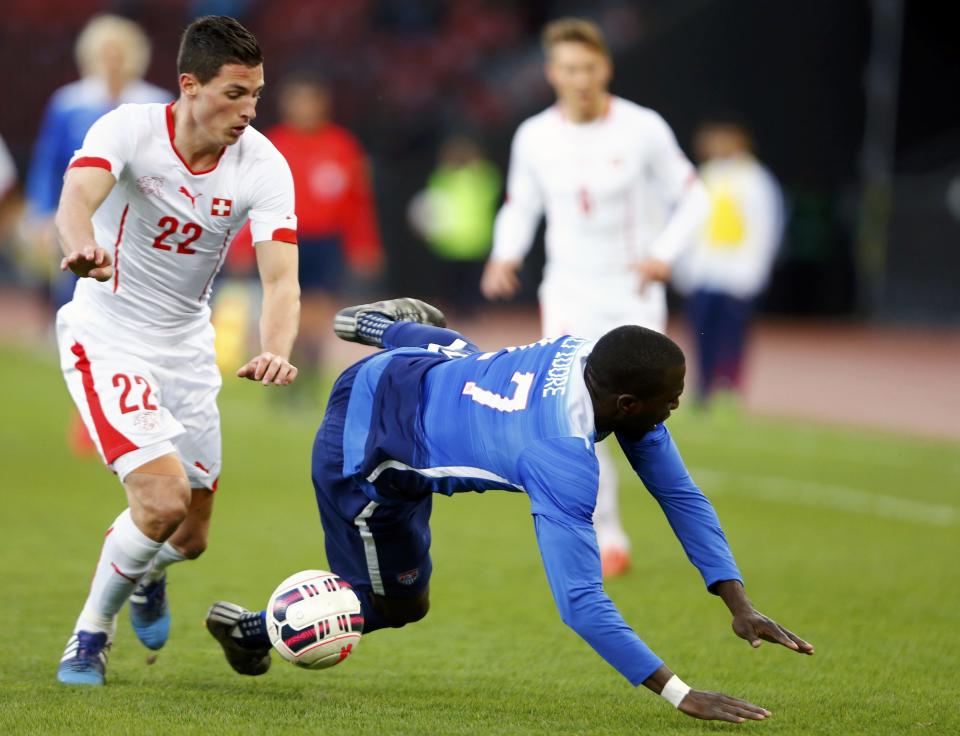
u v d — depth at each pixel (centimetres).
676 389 1373
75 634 1664
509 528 2892
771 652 1897
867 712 1562
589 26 2459
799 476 3662
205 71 1552
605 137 2472
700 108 7712
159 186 1623
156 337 1706
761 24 7719
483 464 1405
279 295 1658
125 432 1633
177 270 1686
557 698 1619
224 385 5366
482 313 7650
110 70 3262
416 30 9356
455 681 1709
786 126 7794
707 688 1686
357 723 1434
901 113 7812
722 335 4694
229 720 1429
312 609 1530
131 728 1380
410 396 1486
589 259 2509
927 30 7738
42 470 3350
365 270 4456
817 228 7994
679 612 2150
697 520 1460
